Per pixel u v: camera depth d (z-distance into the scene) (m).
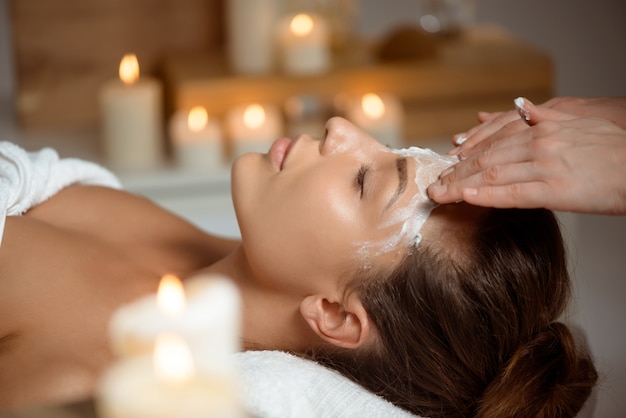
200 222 2.55
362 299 1.50
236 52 2.78
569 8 3.78
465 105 2.83
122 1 2.91
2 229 1.56
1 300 1.50
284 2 2.91
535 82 2.85
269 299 1.58
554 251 1.49
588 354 1.64
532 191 1.32
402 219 1.46
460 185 1.37
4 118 3.04
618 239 3.29
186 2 2.98
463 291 1.46
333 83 2.75
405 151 1.54
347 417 1.38
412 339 1.50
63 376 1.44
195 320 0.63
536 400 1.45
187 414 0.61
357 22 3.52
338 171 1.50
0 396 1.44
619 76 3.78
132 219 1.81
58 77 2.91
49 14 2.86
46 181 1.77
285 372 1.39
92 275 1.59
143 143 2.66
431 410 1.54
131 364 0.63
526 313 1.47
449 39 2.99
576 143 1.33
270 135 2.65
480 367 1.50
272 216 1.51
